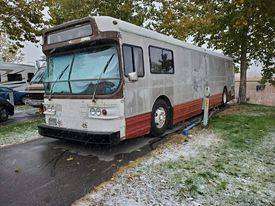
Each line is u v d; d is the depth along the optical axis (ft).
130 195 15.24
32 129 33.40
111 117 20.98
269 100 99.71
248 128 31.45
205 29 58.65
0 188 16.57
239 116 39.65
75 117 22.81
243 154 22.44
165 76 28.07
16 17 46.57
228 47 60.34
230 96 54.49
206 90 32.63
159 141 26.03
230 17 52.31
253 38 57.21
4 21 46.39
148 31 25.94
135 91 23.26
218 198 15.17
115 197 15.02
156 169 18.85
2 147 25.93
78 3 62.39
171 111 29.37
